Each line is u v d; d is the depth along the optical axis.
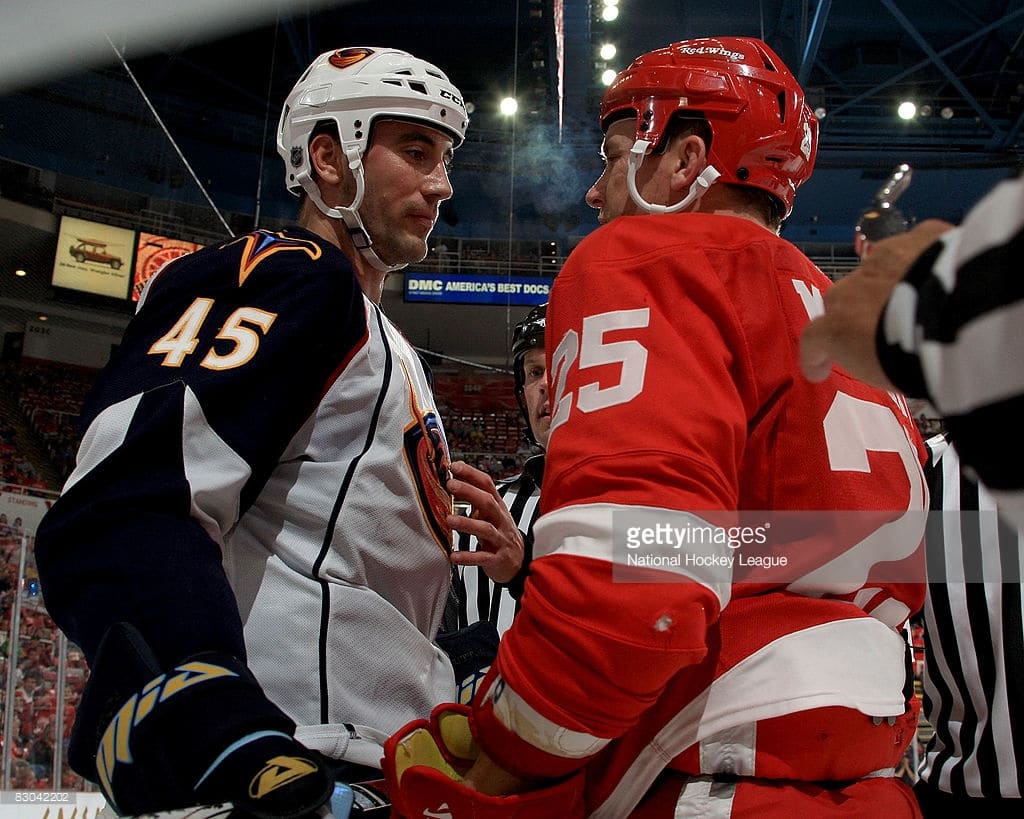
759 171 1.07
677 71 1.08
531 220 15.84
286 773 0.74
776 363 0.90
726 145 1.06
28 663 4.96
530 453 16.02
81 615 0.85
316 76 1.44
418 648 1.15
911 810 0.90
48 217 13.56
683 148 1.08
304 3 13.65
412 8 14.13
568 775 0.85
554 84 15.27
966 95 14.30
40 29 12.87
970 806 1.72
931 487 1.72
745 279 0.92
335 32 14.64
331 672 1.06
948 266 0.50
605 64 14.70
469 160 15.82
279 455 1.07
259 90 15.18
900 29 14.24
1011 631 1.63
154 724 0.77
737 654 0.86
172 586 0.84
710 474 0.78
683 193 1.09
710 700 0.85
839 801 0.85
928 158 15.16
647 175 1.10
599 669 0.74
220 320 1.03
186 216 14.48
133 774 0.77
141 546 0.87
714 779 0.85
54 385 13.66
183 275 1.07
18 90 13.31
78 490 0.91
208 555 0.90
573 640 0.74
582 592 0.74
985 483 0.47
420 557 1.20
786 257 0.95
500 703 0.82
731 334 0.88
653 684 0.75
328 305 1.08
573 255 0.98
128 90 14.21
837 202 15.45
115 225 14.01
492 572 1.32
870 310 0.58
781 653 0.85
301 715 1.04
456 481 1.28
